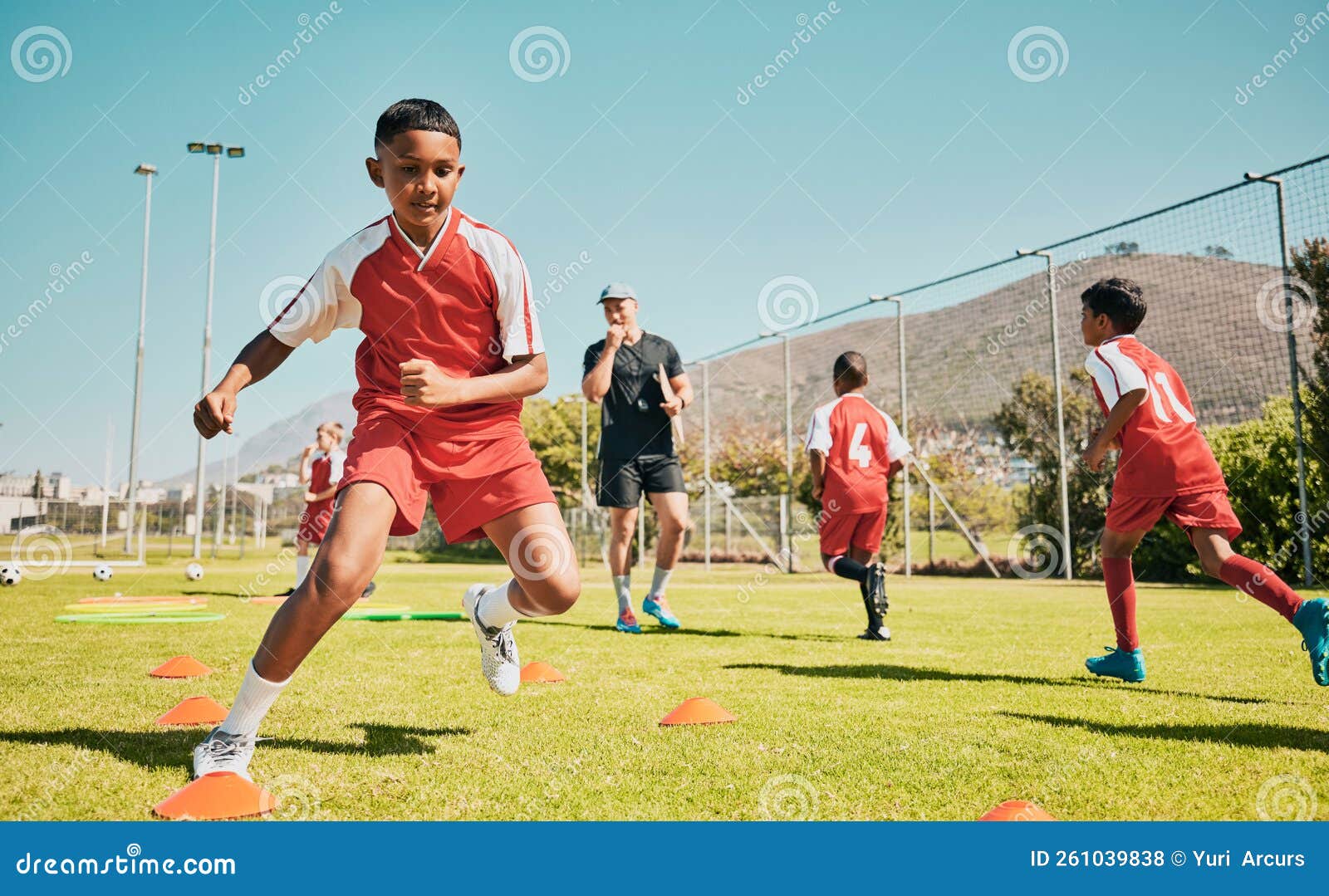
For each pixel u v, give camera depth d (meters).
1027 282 13.02
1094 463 3.73
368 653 4.59
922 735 2.63
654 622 6.62
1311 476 9.68
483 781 2.16
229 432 2.28
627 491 6.00
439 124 2.30
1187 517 3.47
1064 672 3.94
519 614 2.71
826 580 13.79
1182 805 1.96
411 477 2.34
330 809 1.96
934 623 6.32
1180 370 11.28
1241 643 4.92
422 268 2.40
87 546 20.78
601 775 2.21
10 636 5.22
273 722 2.82
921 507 14.87
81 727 2.69
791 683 3.64
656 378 6.15
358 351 2.54
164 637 5.17
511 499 2.46
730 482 19.16
